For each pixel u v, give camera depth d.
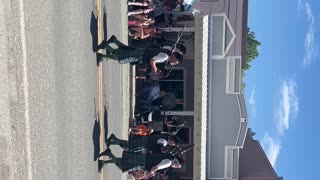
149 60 11.74
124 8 15.59
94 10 11.41
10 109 7.12
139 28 16.20
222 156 19.48
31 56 7.76
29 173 7.59
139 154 11.45
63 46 9.20
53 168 8.56
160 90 17.41
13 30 7.20
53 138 8.59
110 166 12.68
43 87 8.21
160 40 16.44
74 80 9.83
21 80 7.43
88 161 10.66
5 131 7.00
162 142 12.15
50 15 8.56
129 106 16.09
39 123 8.02
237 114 19.36
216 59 19.66
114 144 12.45
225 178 19.41
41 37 8.16
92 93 11.13
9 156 7.08
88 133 10.71
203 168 18.31
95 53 11.44
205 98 18.42
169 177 18.09
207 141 19.41
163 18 17.84
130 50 11.57
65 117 9.24
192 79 18.97
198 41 17.92
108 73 12.88
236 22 20.64
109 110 12.98
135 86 17.14
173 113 18.83
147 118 16.61
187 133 19.00
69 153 9.41
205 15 18.19
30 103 7.68
